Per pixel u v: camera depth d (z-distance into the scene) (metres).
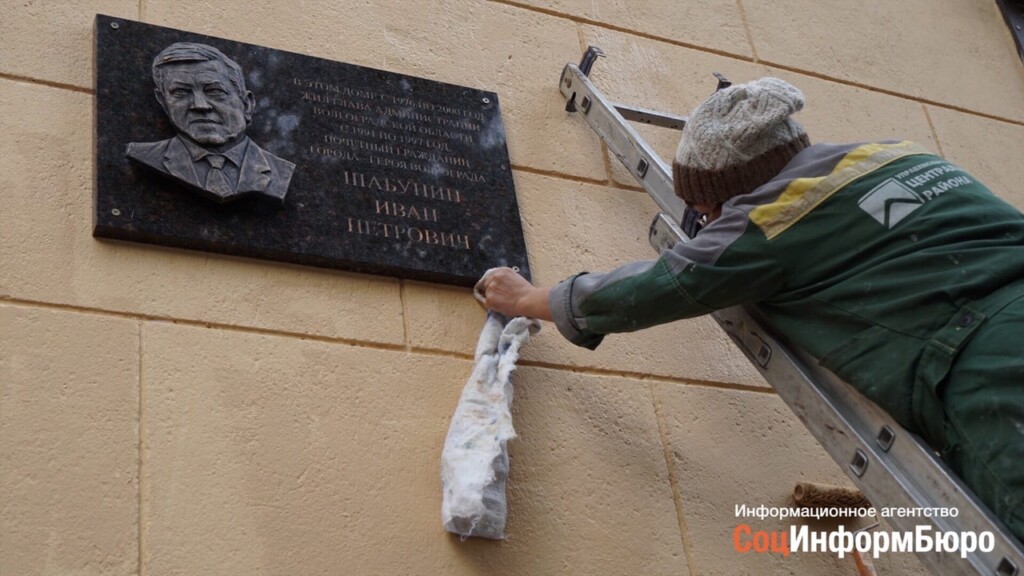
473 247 3.38
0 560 2.49
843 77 4.65
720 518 3.26
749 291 2.62
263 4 3.66
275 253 3.12
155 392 2.83
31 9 3.31
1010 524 2.30
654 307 2.72
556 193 3.70
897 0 5.05
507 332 3.16
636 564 3.08
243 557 2.69
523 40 4.04
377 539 2.84
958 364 2.35
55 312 2.84
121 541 2.61
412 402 3.08
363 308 3.18
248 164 3.15
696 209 2.89
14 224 2.94
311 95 3.46
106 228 2.96
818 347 2.58
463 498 2.86
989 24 5.21
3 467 2.60
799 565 3.27
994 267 2.41
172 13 3.49
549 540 3.02
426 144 3.53
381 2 3.87
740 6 4.62
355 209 3.28
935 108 4.77
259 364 2.97
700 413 3.43
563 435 3.21
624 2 4.35
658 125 4.00
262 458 2.84
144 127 3.14
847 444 2.69
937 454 2.54
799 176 2.65
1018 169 4.78
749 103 2.74
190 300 2.99
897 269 2.47
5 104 3.11
